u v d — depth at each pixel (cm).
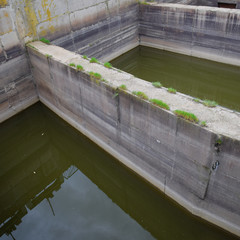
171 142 1136
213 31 2316
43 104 2062
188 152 1088
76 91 1577
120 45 2706
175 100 1156
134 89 1246
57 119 1986
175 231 1294
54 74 1697
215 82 2388
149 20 2698
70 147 1920
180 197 1249
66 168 1725
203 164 1058
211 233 1197
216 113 1061
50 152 1875
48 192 1512
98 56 2500
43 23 1912
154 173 1334
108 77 1370
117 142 1482
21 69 1884
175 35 2594
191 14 2358
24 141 1909
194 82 2408
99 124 1549
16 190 1582
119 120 1359
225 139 938
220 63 2438
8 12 1675
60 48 1795
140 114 1205
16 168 1739
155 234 1272
